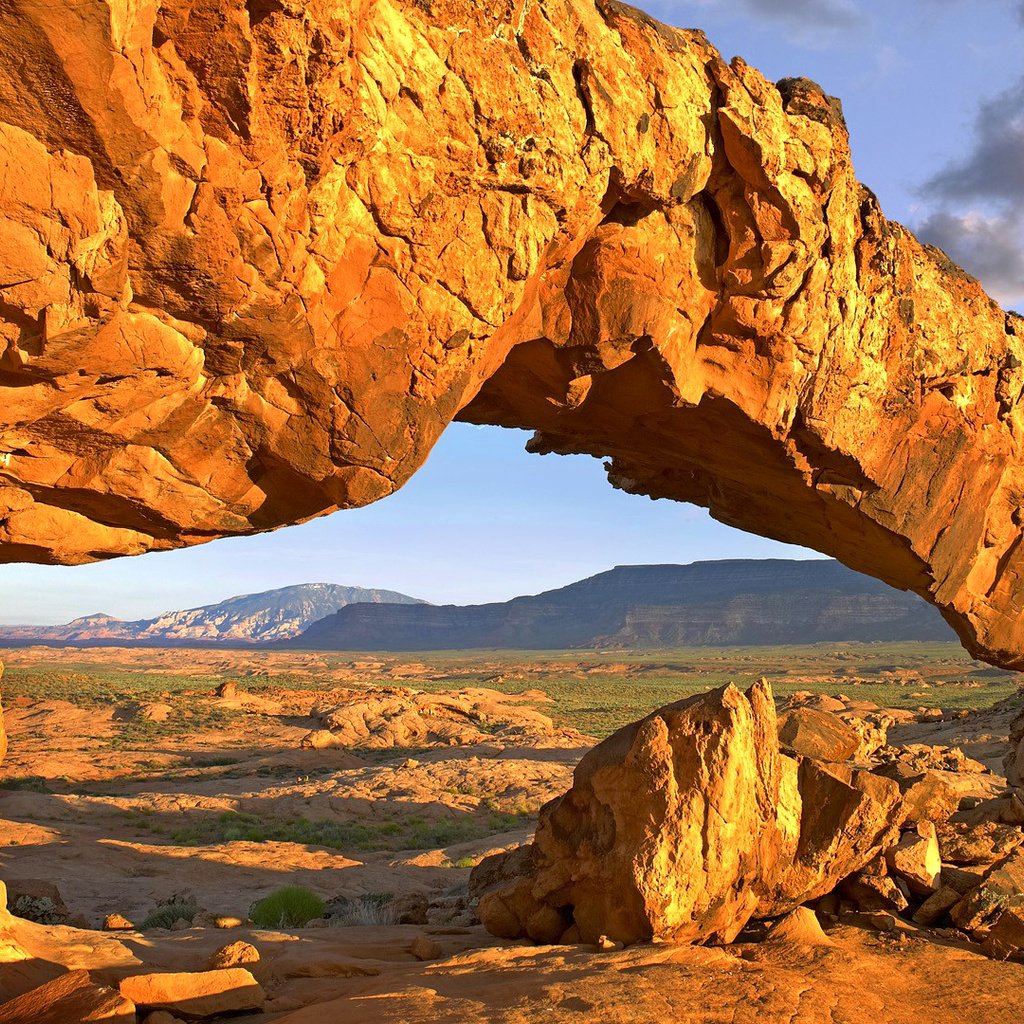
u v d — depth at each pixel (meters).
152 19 6.07
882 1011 7.70
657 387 12.02
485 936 11.38
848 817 10.77
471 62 8.09
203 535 9.28
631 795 9.98
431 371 8.96
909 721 51.09
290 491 9.26
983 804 13.64
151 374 7.52
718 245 11.40
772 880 10.45
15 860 20.22
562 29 8.78
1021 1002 8.10
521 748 47.94
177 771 43.25
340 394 8.54
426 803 32.97
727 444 13.88
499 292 9.01
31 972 7.45
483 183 8.49
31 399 7.09
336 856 23.34
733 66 10.73
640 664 192.50
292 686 107.75
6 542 8.28
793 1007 7.49
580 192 9.25
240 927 12.84
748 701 10.53
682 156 10.11
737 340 12.12
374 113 7.43
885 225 13.00
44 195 6.12
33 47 5.61
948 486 15.66
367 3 7.08
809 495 15.00
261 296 7.56
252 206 7.14
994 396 15.62
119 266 6.70
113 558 9.12
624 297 10.73
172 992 7.32
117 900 17.11
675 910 9.48
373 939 11.11
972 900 10.57
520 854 14.46
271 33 6.46
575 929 10.40
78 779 40.31
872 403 13.95
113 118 6.09
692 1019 7.02
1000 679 122.88
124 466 8.17
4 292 6.28
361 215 7.97
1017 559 17.28
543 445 15.71
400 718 57.53
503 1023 6.69
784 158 10.98
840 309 12.75
